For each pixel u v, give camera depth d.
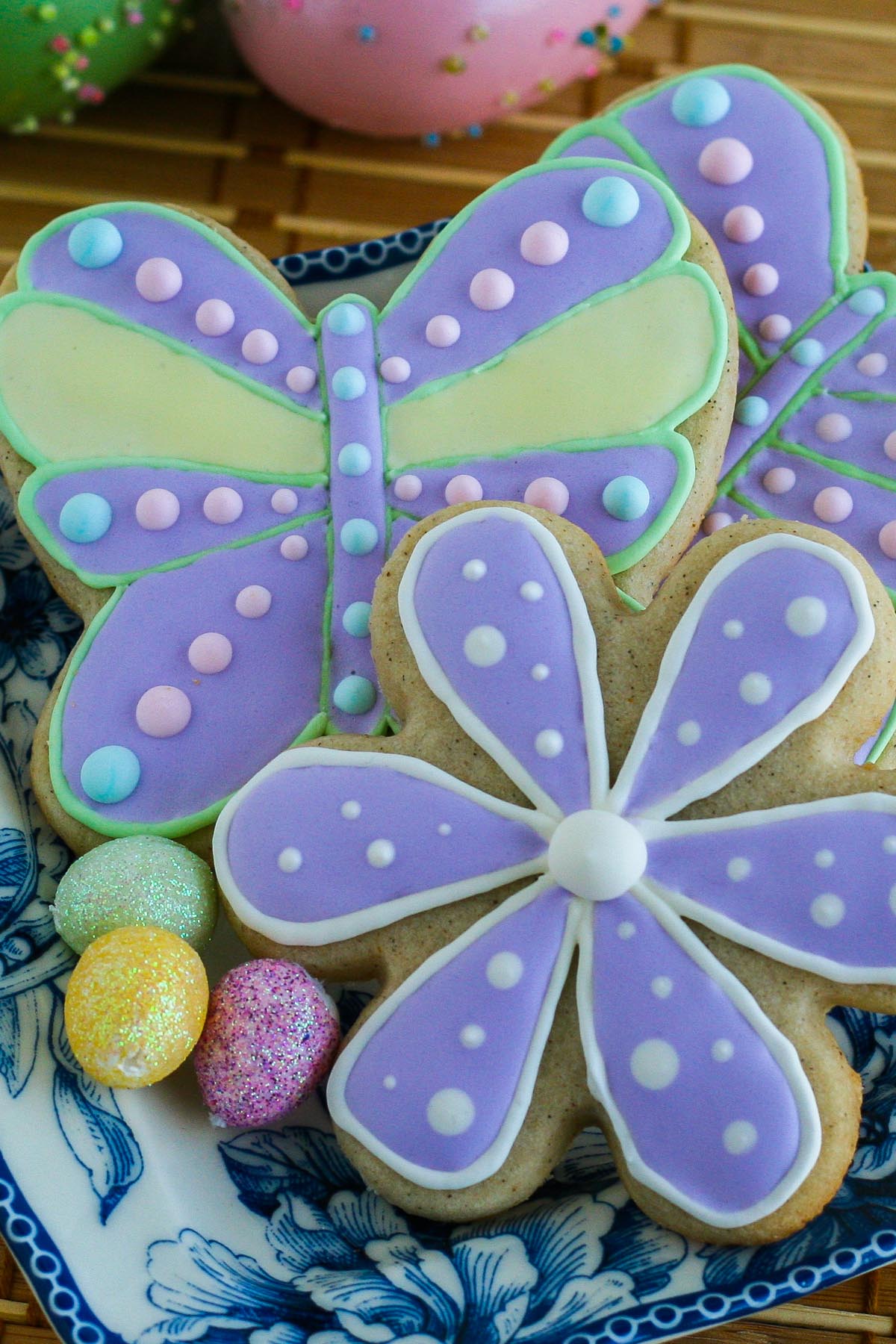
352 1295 0.24
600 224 0.28
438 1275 0.24
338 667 0.27
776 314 0.29
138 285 0.28
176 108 0.36
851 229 0.30
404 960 0.25
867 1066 0.27
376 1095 0.24
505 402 0.28
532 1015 0.24
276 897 0.25
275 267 0.30
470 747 0.25
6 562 0.30
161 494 0.28
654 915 0.24
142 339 0.28
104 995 0.24
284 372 0.28
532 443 0.27
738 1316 0.23
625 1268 0.24
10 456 0.28
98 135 0.36
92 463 0.28
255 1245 0.25
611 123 0.30
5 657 0.29
